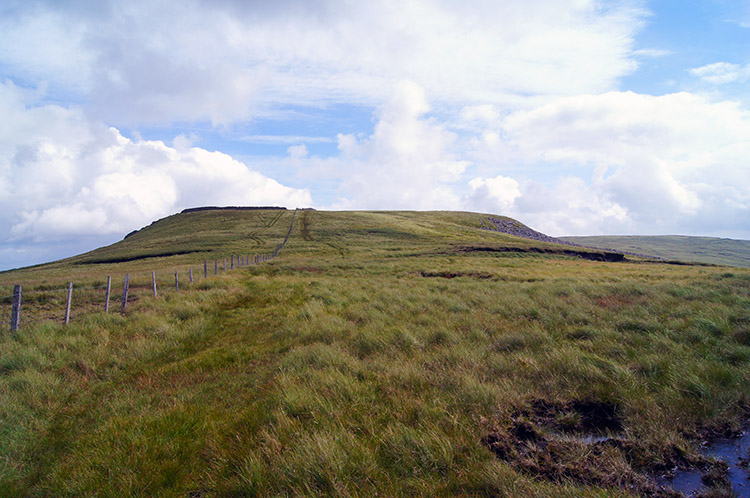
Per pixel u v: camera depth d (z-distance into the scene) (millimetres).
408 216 123562
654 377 5227
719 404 4359
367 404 4836
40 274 39188
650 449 3744
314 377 5711
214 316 12250
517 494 3115
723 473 3344
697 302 9781
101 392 6281
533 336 7395
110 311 12898
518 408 4641
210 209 145000
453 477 3428
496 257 46969
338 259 41719
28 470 4117
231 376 6711
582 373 5387
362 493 3281
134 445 4227
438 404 4766
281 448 3938
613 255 54062
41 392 5949
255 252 54562
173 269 34125
